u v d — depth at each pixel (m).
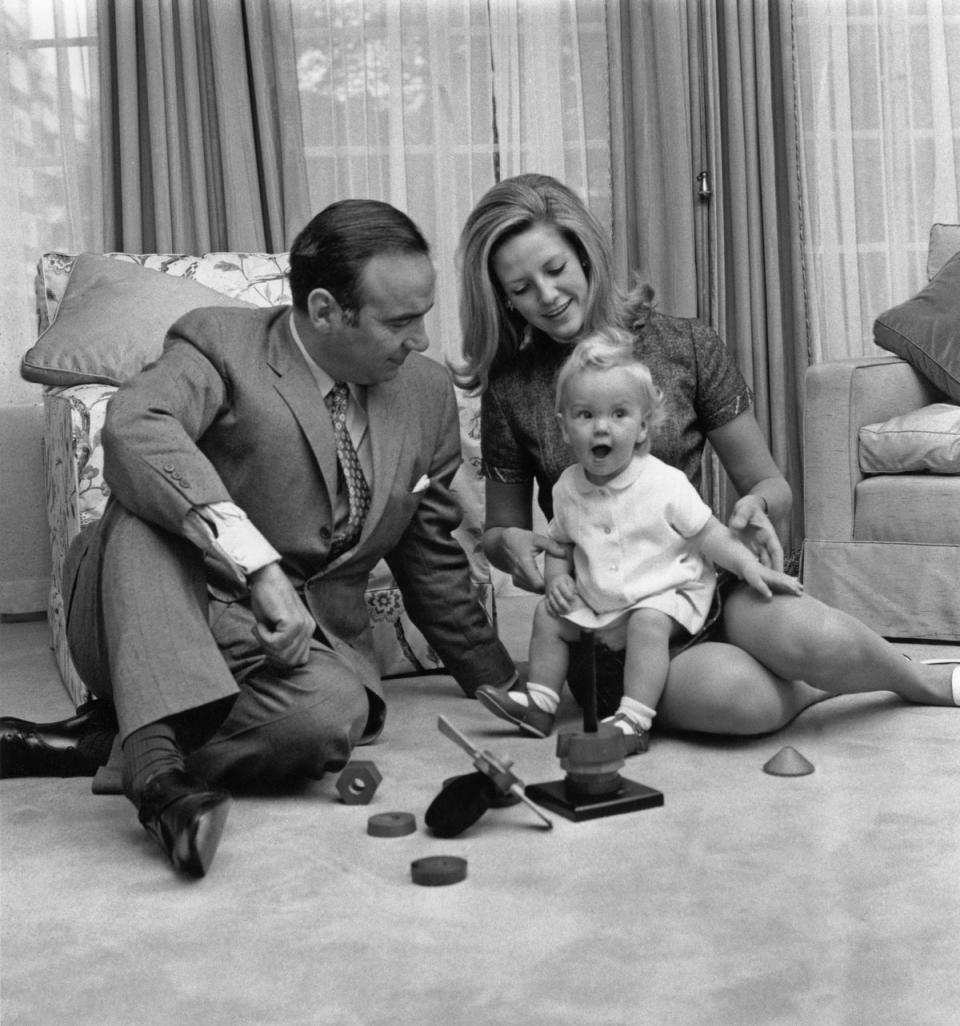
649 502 1.86
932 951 1.11
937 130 3.80
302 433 1.70
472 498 2.52
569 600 1.90
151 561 1.51
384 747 1.88
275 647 1.54
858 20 3.77
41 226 3.54
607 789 1.55
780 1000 1.02
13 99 3.50
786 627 1.78
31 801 1.68
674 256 3.73
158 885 1.35
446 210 3.70
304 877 1.35
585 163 3.75
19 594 3.31
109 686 1.72
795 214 3.77
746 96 3.72
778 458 3.81
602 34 3.72
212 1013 1.05
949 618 2.62
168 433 1.53
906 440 2.67
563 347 2.06
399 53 3.64
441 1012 1.03
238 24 3.53
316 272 1.62
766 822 1.47
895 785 1.60
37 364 2.47
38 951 1.19
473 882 1.32
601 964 1.11
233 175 3.56
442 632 2.09
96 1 3.49
